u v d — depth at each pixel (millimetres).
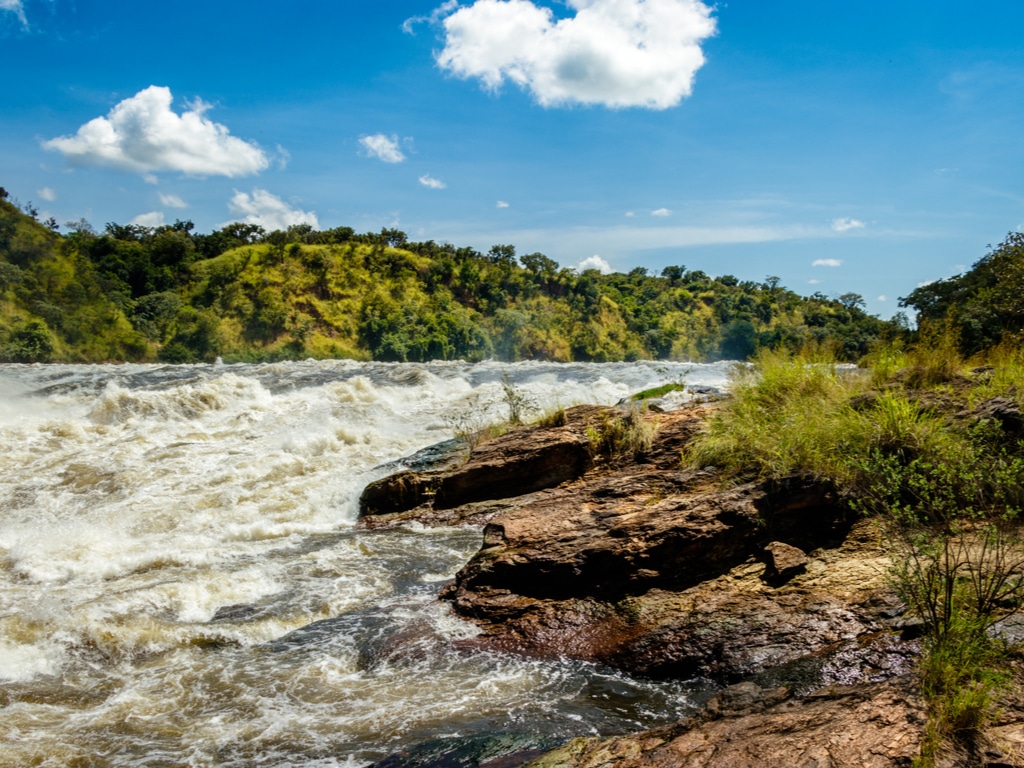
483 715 4039
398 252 123062
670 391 11852
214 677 4637
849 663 4094
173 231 120500
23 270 70312
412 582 6453
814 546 5496
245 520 8820
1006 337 8773
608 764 3193
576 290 133000
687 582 5398
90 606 5629
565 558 5691
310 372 26656
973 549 4629
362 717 4047
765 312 134750
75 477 10523
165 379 24406
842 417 6398
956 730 2961
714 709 3645
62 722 4059
